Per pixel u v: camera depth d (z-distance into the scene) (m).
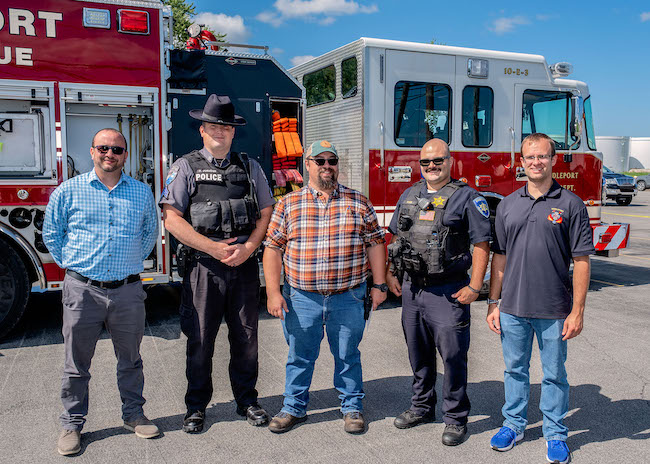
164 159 5.18
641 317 6.07
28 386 4.06
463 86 6.44
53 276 4.94
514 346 3.19
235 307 3.45
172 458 3.10
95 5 4.84
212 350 3.44
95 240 3.12
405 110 6.18
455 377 3.26
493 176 6.67
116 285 3.18
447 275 3.22
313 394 3.99
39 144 4.80
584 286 3.00
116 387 4.06
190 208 3.29
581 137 7.15
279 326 5.58
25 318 5.75
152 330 5.40
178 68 5.24
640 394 4.00
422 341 3.43
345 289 3.35
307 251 3.30
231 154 3.42
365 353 4.83
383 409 3.73
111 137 3.09
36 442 3.26
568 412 3.70
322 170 3.26
